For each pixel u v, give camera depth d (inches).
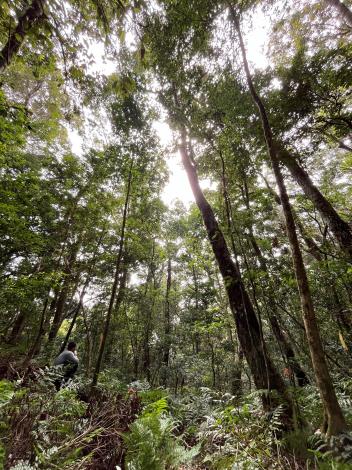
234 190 208.7
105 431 93.9
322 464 79.8
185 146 254.8
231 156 199.5
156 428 101.2
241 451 102.0
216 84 201.0
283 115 226.5
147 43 114.3
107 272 386.6
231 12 154.6
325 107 225.5
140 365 390.0
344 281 187.5
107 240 360.5
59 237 301.4
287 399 133.6
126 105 237.0
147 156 269.0
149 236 458.3
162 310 497.4
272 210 213.2
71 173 295.6
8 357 247.6
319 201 263.7
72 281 338.0
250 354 160.7
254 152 229.6
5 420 85.8
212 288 459.5
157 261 520.7
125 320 386.9
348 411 111.0
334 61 208.4
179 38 172.4
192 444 130.8
